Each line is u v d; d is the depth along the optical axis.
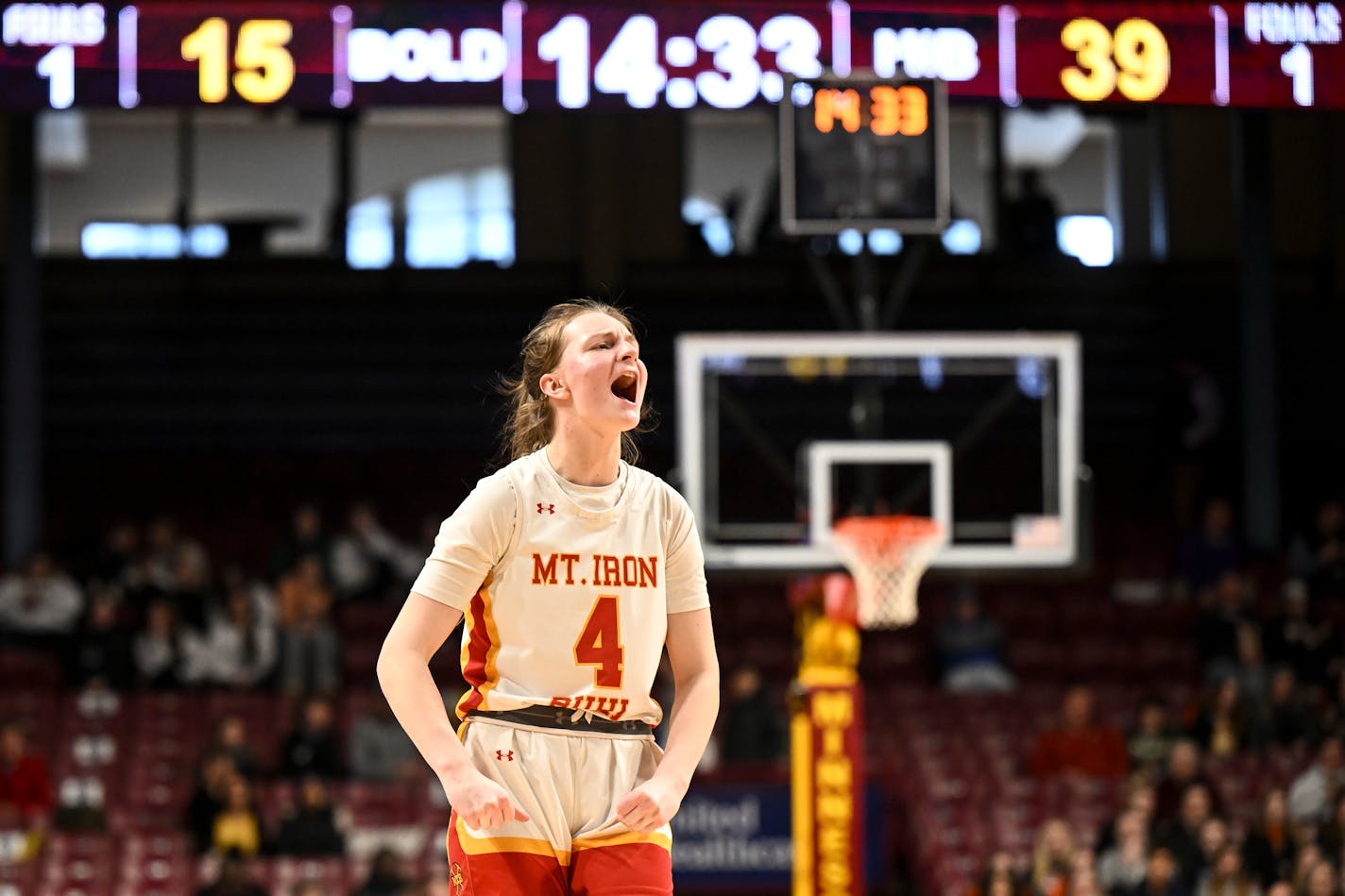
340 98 13.59
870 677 20.06
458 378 26.31
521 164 28.42
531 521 4.02
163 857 15.38
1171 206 28.39
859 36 13.73
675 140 28.34
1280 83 14.02
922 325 26.94
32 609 19.34
